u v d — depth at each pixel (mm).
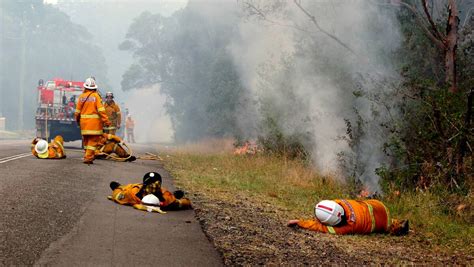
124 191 8148
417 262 6461
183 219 7555
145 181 8055
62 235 5988
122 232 6426
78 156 15422
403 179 10297
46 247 5477
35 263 4957
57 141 13977
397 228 7797
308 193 11297
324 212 7504
